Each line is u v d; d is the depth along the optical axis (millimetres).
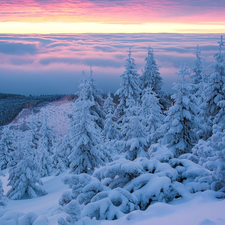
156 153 9141
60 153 32281
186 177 8070
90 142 19766
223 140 7090
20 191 20266
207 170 7953
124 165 7273
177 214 4652
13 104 107938
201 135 20375
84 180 6852
